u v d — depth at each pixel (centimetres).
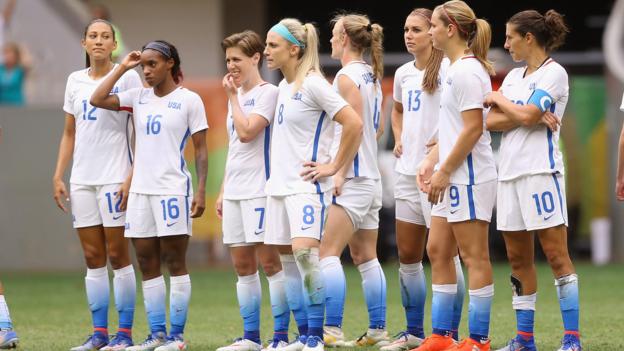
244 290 3044
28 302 4634
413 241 3100
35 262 6366
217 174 6341
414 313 3112
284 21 2808
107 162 3134
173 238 3028
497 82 6056
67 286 5344
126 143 3162
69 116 3241
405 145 3122
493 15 10156
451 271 2838
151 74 3014
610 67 6512
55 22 6931
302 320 2945
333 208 2850
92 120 3134
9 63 6688
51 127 6347
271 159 2828
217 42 8219
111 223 3114
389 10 10156
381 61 3070
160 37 8212
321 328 2753
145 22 8206
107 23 3191
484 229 2752
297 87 2772
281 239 2817
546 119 2688
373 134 2994
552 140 2716
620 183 2914
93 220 3147
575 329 2748
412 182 3091
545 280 5259
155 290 3062
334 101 2731
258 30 8744
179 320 3047
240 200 2994
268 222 2833
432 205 2862
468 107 2694
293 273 2934
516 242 2755
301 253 2723
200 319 3912
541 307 4138
